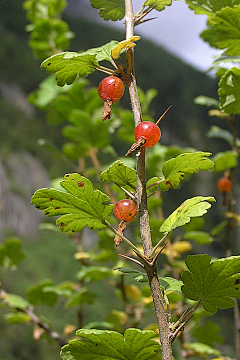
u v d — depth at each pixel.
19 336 1.53
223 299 0.40
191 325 0.65
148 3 0.42
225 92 0.44
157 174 0.72
